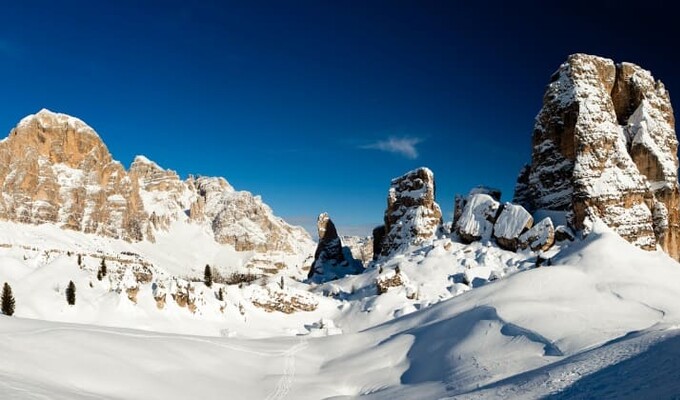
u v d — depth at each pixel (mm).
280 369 68375
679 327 43812
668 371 31750
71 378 46844
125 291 98062
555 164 142875
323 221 197750
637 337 43844
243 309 112250
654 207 131375
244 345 75625
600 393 32531
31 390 35375
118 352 56219
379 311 112062
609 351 41969
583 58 144375
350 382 65062
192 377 57438
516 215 132750
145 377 53312
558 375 39750
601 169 129375
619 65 150000
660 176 137625
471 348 62125
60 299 94125
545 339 58500
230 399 54875
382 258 160375
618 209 125688
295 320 116062
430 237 153500
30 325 58062
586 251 91750
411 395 54125
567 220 131250
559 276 82250
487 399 39969
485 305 72125
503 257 127188
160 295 100875
